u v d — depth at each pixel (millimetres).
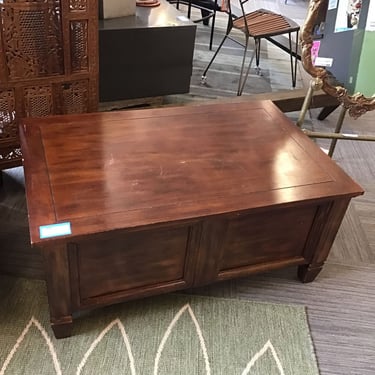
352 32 1794
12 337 1470
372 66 1880
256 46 3311
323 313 1674
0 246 1812
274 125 1819
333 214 1582
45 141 1574
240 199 1419
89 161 1499
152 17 2623
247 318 1613
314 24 1713
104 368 1409
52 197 1342
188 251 1481
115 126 1698
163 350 1477
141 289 1517
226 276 1619
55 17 1815
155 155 1563
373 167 2559
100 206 1330
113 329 1525
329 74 1858
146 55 2555
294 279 1802
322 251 1694
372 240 2047
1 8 1698
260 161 1595
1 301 1585
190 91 3121
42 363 1404
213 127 1762
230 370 1438
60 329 1448
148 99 2801
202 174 1503
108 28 2371
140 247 1404
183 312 1608
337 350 1547
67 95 2035
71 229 1243
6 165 2057
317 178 1551
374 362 1524
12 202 2045
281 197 1447
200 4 3770
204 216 1350
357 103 1939
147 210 1337
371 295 1769
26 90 1924
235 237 1524
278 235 1602
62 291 1364
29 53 1845
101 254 1366
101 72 2490
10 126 1975
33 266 1739
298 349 1526
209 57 3674
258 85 3320
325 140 2748
